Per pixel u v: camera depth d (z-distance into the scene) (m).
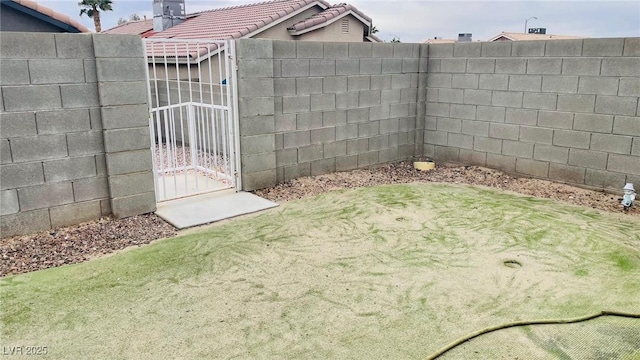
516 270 3.88
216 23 12.48
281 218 5.17
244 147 5.84
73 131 4.52
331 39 12.27
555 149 6.42
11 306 3.28
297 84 6.22
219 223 5.01
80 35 4.38
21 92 4.16
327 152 6.83
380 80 7.20
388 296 3.45
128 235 4.60
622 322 3.11
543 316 3.18
